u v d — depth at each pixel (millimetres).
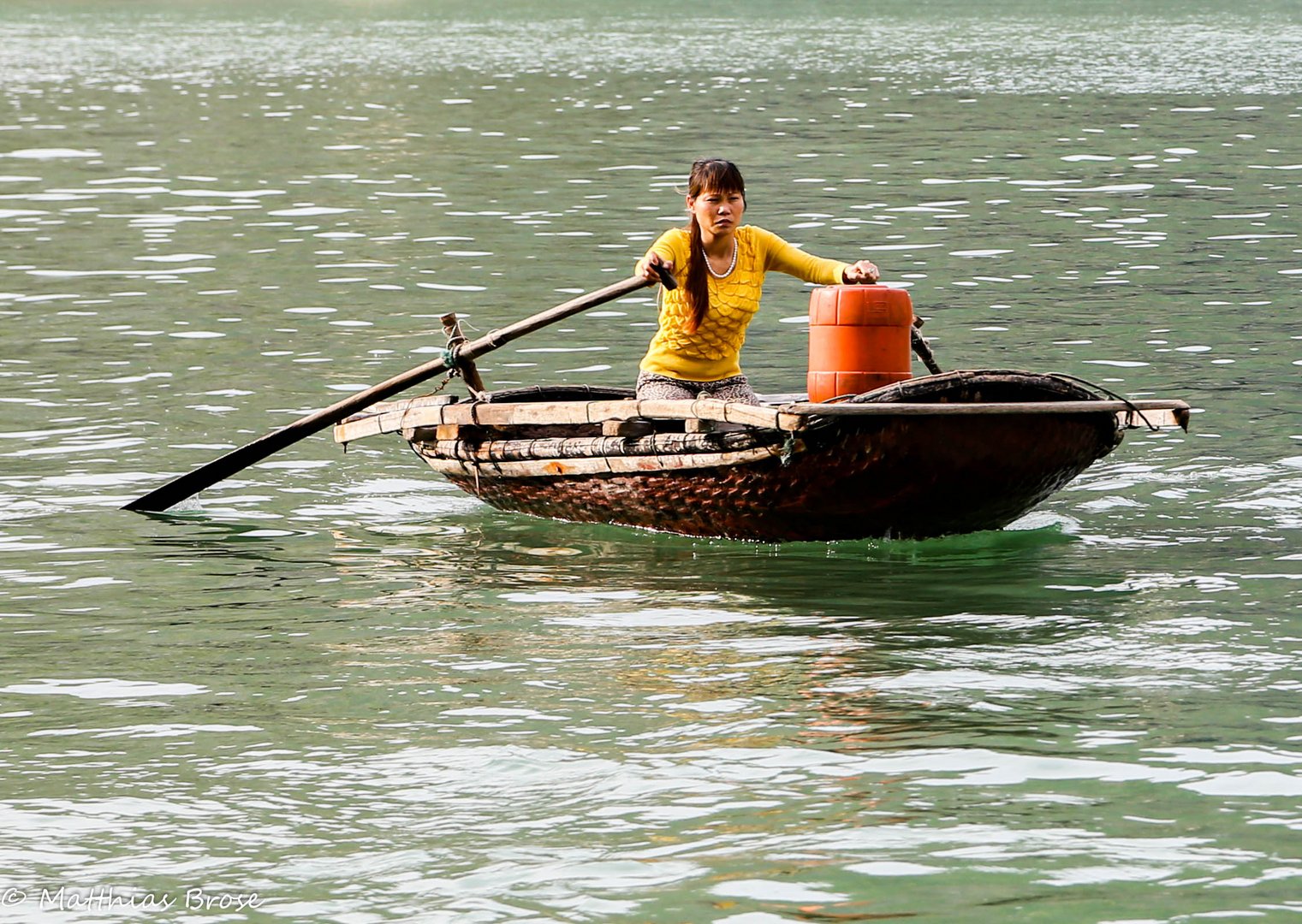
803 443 24906
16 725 19375
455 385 39000
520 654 21484
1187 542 26156
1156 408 24891
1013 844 15820
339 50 159125
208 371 40719
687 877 15352
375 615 23312
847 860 15594
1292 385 37469
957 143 85500
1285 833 15953
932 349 42062
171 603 24031
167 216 66375
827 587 24125
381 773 17812
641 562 25844
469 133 93250
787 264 27344
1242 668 20359
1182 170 74938
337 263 56156
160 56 150875
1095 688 19766
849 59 138750
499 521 28781
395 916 14836
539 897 15062
